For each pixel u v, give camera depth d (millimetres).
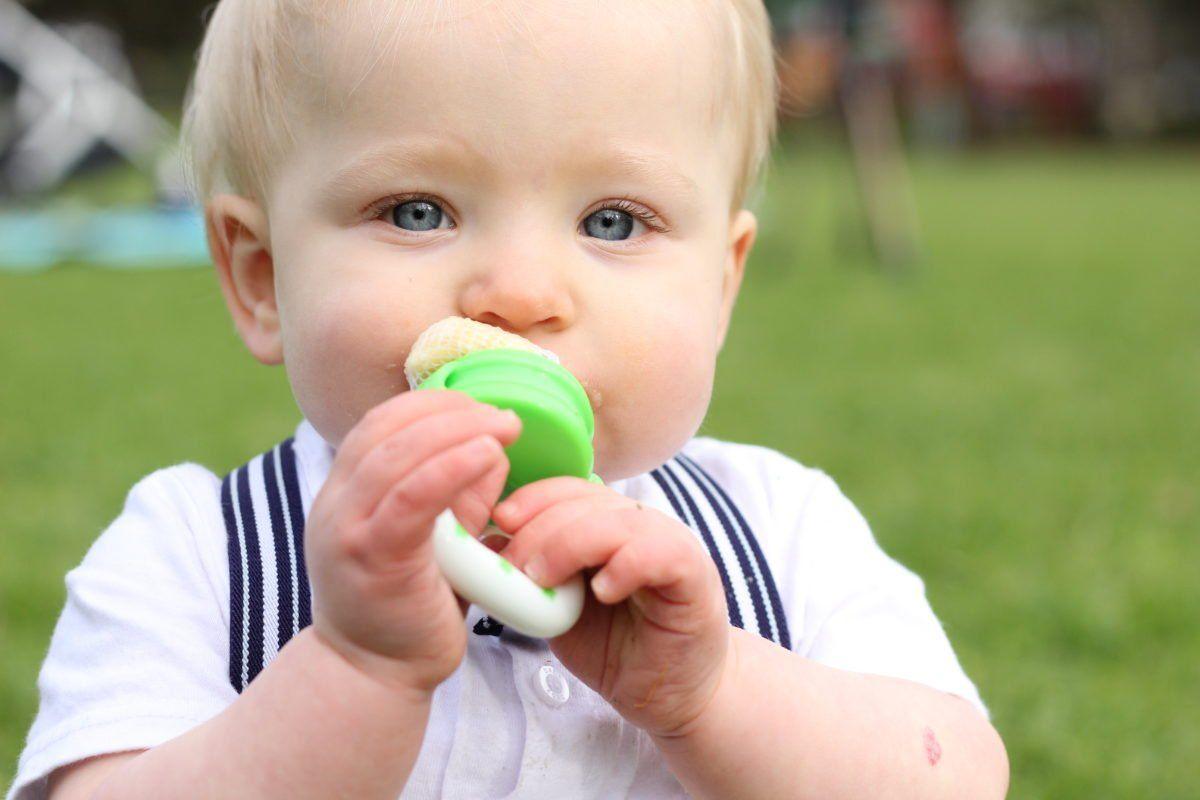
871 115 8406
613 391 1315
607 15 1334
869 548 1628
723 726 1224
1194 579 3041
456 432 1006
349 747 1085
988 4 25969
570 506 1097
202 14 1829
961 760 1399
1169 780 2223
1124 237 10992
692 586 1112
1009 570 3084
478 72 1285
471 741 1325
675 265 1367
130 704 1310
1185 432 4527
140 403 4789
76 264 8570
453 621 1072
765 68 1624
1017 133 23453
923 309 7160
